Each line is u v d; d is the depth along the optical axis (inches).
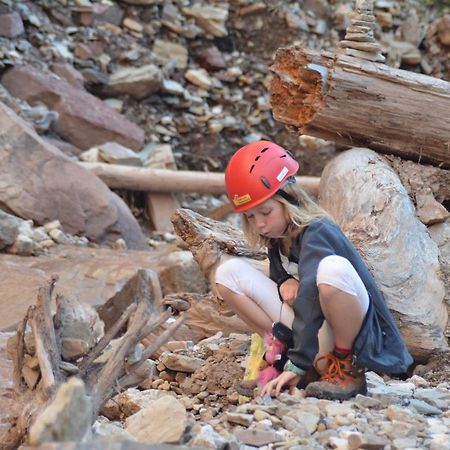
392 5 616.7
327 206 266.2
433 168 275.3
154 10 595.2
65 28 566.3
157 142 552.7
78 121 513.0
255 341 215.5
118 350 182.1
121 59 568.1
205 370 228.5
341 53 264.1
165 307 286.2
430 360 245.8
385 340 198.5
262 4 614.5
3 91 499.5
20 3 551.5
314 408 183.5
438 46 617.3
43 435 133.0
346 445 166.4
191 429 174.7
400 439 168.4
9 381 241.4
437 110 265.0
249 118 585.6
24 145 433.7
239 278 205.3
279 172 196.2
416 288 247.9
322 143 566.9
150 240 486.0
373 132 268.1
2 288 333.1
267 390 193.8
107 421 197.9
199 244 258.8
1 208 424.8
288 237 200.8
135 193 510.3
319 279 189.2
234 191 197.8
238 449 166.2
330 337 196.5
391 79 262.2
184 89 580.4
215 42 605.9
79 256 396.5
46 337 179.5
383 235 250.1
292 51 266.5
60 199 434.0
